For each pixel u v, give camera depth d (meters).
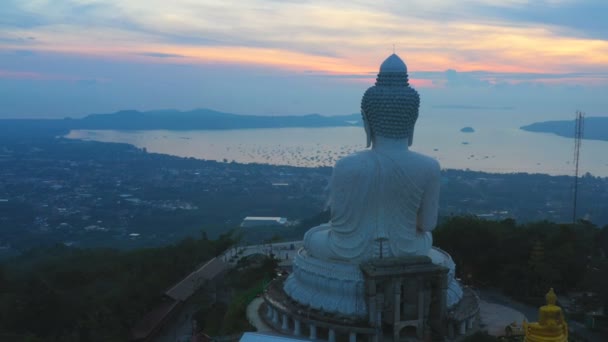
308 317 63.31
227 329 70.19
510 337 64.94
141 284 84.75
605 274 72.56
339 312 62.34
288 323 67.19
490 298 81.06
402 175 64.44
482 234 88.12
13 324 70.69
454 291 66.38
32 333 69.56
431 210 66.38
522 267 82.75
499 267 86.44
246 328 68.75
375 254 64.00
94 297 78.75
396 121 65.94
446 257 68.81
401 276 60.91
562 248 83.38
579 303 76.25
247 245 127.88
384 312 61.84
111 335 70.81
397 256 64.75
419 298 62.06
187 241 114.19
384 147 66.81
